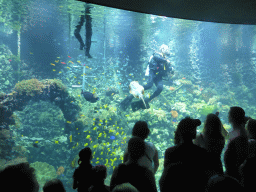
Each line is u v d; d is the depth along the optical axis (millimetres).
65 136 11258
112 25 16938
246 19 4578
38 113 13008
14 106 8086
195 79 18656
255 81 20547
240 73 21359
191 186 1834
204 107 13055
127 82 15305
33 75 16562
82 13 13227
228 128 11375
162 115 10328
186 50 26078
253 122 2939
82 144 8836
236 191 1330
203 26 17938
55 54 19062
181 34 21344
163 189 1901
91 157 2338
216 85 20062
